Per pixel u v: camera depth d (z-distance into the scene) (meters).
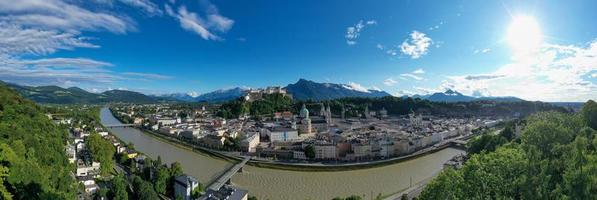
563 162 150.00
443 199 148.25
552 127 189.00
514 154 162.12
